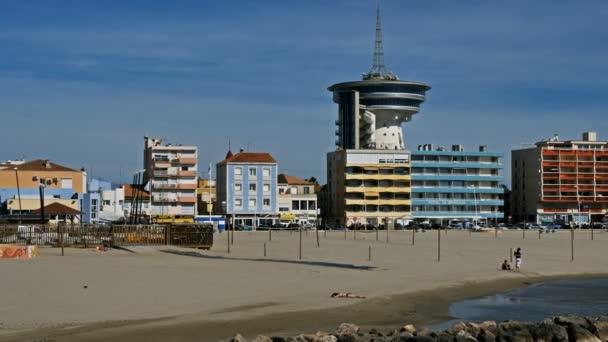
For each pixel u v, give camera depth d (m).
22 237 82.25
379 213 194.88
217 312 36.75
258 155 193.38
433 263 70.75
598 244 112.56
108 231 85.62
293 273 57.19
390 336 29.58
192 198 185.75
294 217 193.75
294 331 32.50
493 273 60.72
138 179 160.00
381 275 57.09
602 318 33.16
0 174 142.50
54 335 30.12
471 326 31.25
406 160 197.38
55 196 142.75
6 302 39.06
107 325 32.56
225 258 73.50
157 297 41.81
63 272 54.66
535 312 40.91
